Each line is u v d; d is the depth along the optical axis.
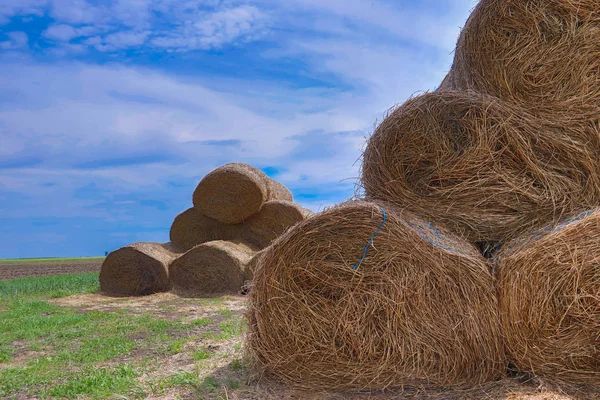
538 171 4.01
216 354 4.91
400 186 4.25
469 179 4.05
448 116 4.14
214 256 10.43
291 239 3.98
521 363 3.70
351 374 3.77
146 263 10.91
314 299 3.88
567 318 3.59
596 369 3.61
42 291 11.97
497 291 3.73
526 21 4.29
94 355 5.13
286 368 3.92
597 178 4.09
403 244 3.75
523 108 4.23
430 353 3.69
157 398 3.67
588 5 4.18
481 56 4.46
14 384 4.20
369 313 3.76
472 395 3.58
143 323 7.04
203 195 12.38
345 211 3.88
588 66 4.16
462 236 4.11
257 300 4.06
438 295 3.70
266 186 12.92
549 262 3.61
